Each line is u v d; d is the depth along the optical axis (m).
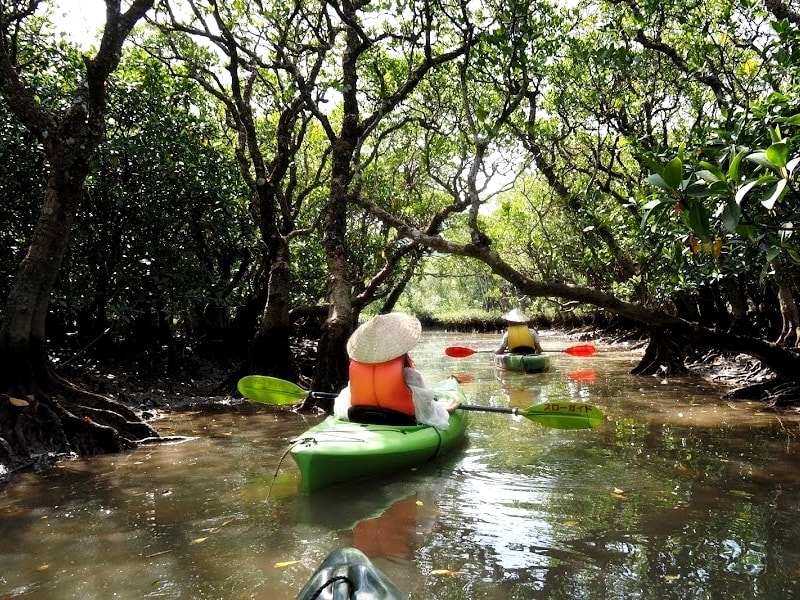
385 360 6.28
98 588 3.59
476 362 17.67
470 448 6.79
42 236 6.89
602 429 7.59
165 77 11.58
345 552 2.71
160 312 11.81
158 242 11.25
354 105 11.00
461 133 10.15
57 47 10.47
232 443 7.26
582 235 11.32
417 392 6.39
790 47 6.96
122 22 7.13
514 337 15.16
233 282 13.65
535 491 5.24
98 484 5.61
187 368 11.96
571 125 11.18
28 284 6.82
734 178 3.72
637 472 5.71
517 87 9.81
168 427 8.20
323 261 16.91
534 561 3.86
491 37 7.72
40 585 3.63
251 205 13.85
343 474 5.43
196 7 10.36
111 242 10.86
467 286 46.88
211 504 5.04
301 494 5.27
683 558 3.84
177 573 3.77
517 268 23.44
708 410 8.65
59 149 6.86
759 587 3.46
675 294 11.03
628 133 11.24
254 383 7.36
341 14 9.16
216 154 12.07
